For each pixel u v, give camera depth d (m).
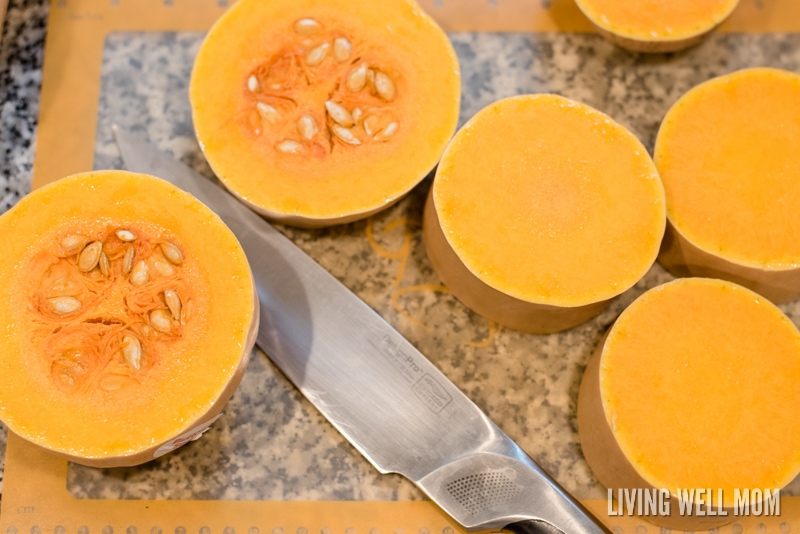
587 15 0.68
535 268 0.62
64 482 0.64
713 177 0.65
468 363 0.66
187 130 0.69
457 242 0.62
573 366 0.66
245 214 0.66
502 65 0.70
